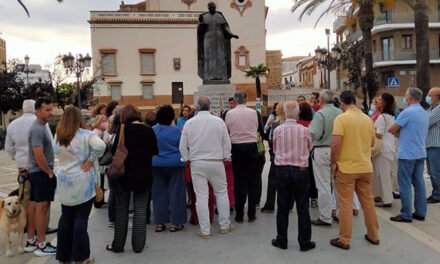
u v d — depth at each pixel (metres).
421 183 6.77
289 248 5.65
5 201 5.54
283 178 5.52
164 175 6.51
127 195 5.66
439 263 5.05
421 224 6.60
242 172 6.85
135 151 5.54
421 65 17.45
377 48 40.69
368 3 21.12
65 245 5.12
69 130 4.90
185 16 45.22
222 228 6.34
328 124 6.44
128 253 5.61
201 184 6.16
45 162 5.46
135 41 44.78
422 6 17.41
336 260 5.18
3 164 16.69
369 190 5.71
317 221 6.69
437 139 7.87
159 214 6.53
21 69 30.53
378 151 7.55
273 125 7.45
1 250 5.84
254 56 46.94
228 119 6.81
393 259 5.18
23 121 6.16
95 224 7.05
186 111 9.36
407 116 6.52
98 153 4.97
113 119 7.10
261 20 46.78
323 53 30.94
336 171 5.62
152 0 47.22
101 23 44.22
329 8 25.22
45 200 5.63
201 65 11.16
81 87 31.45
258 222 6.90
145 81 44.84
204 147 6.10
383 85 39.50
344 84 47.56
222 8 46.59
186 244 5.91
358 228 6.43
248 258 5.32
